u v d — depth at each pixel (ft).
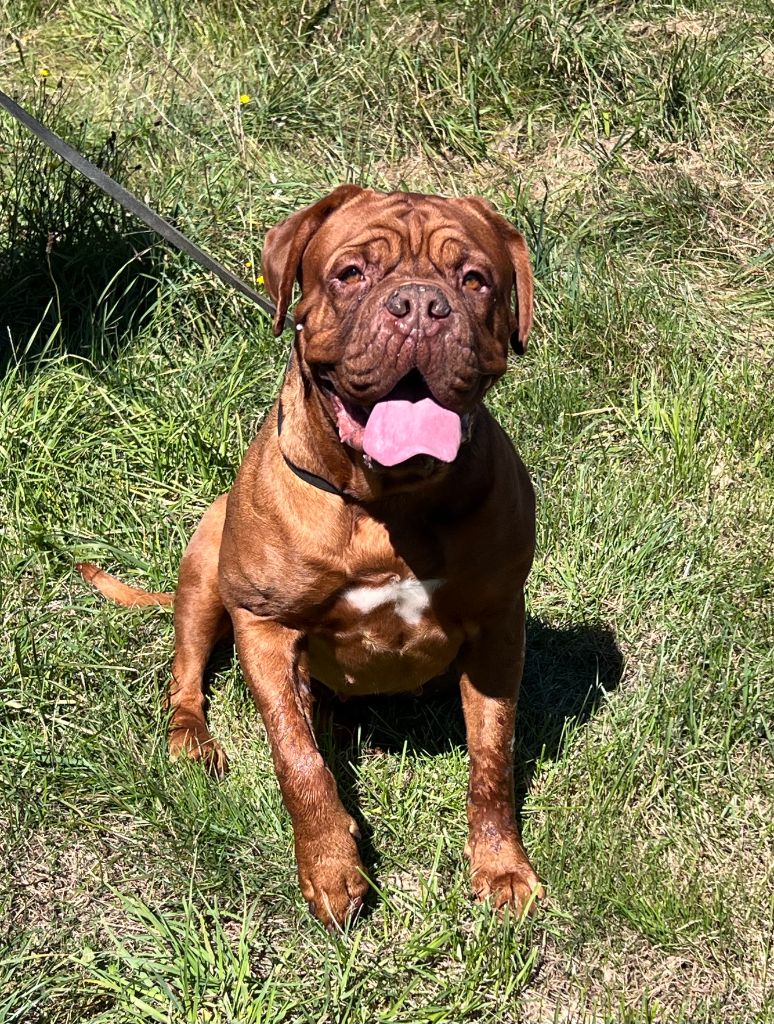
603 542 7.62
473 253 5.60
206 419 8.05
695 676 6.76
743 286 9.62
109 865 6.01
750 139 10.73
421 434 5.21
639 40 11.35
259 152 10.08
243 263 8.95
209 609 6.75
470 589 5.83
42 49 11.46
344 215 5.76
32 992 5.40
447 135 10.61
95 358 8.38
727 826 6.28
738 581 7.41
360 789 6.36
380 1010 5.47
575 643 7.23
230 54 11.14
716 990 5.65
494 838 5.93
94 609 7.11
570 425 8.36
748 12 11.77
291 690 5.92
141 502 7.73
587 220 9.84
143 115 10.31
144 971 5.51
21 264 8.66
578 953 5.72
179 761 6.37
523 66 10.89
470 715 6.07
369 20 11.17
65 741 6.46
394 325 5.12
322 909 5.63
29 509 7.52
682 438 8.19
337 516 5.71
